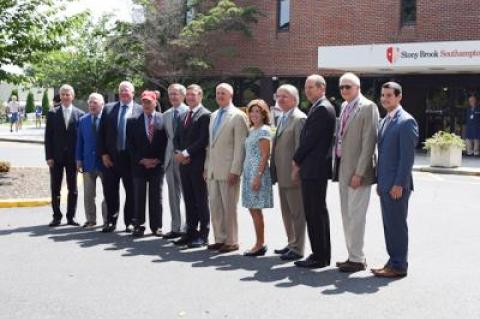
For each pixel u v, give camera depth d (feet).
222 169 28.91
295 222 27.48
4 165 51.16
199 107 30.27
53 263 26.30
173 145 31.37
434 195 48.01
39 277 24.14
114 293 22.26
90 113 33.83
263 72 103.55
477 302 21.67
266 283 23.77
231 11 98.89
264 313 20.33
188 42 101.55
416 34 90.58
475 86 87.10
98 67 104.27
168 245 30.17
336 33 96.99
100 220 36.40
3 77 49.32
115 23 104.06
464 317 20.18
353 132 25.36
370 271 25.62
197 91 30.19
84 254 27.96
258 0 103.50
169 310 20.51
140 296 21.95
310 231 26.21
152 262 26.76
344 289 23.08
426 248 29.86
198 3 105.81
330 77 97.60
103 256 27.66
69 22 50.16
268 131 27.94
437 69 82.53
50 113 34.60
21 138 103.35
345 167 25.61
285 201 27.91
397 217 24.62
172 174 31.55
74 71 103.71
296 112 27.76
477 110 81.71
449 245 30.53
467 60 74.54
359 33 95.14
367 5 94.32
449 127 89.25
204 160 29.89
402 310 20.77
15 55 49.01
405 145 24.11
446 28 88.43
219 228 29.53
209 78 108.47
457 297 22.20
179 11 105.60
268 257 28.04
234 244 29.22
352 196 25.48
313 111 25.81
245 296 22.11
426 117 91.30
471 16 86.48
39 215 37.58
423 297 22.17
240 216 38.01
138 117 31.78
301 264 26.23
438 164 67.10
